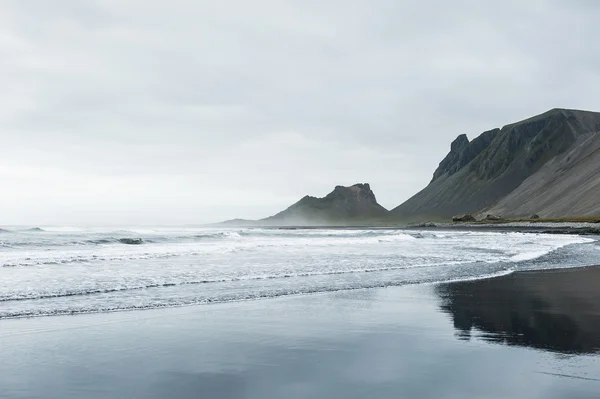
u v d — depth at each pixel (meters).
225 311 11.00
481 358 7.07
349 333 8.84
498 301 12.45
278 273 18.50
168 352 7.49
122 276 17.06
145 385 5.94
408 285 15.59
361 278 17.30
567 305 11.91
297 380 6.12
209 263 22.36
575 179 191.25
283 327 9.34
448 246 39.72
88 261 22.53
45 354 7.33
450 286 15.39
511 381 5.98
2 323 9.55
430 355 7.28
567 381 6.00
